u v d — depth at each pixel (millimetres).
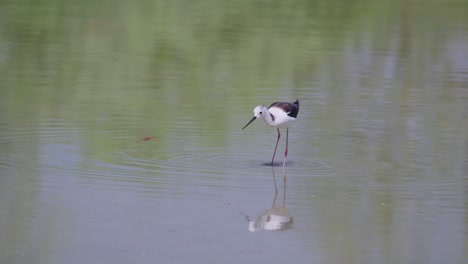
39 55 22578
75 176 12375
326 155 13812
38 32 25734
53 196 11484
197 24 27703
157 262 9422
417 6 32594
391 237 10250
